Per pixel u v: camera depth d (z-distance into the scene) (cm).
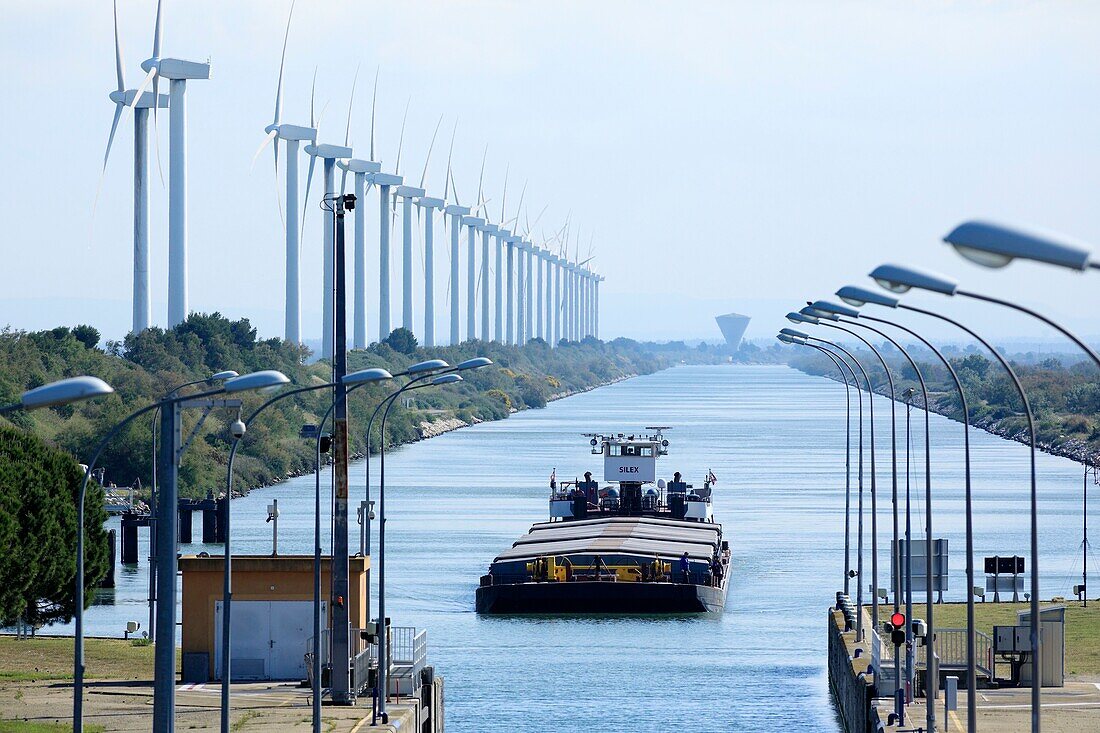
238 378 15400
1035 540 15125
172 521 16462
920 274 13250
